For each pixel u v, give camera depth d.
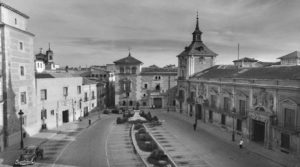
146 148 35.16
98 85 77.44
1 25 36.03
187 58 67.88
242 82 41.78
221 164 29.70
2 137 35.50
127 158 31.97
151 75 80.75
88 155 33.19
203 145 37.69
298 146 30.72
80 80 63.88
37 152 31.22
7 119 36.53
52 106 51.41
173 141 40.03
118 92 80.50
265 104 36.25
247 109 40.59
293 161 29.98
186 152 34.28
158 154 30.72
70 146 37.50
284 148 33.03
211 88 53.69
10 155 32.62
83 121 59.00
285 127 32.44
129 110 74.88
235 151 34.62
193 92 64.88
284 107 33.06
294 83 31.19
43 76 51.25
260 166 28.97
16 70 39.03
